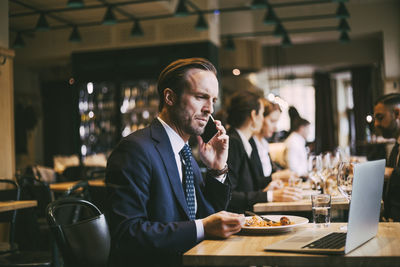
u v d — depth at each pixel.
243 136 3.52
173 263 1.81
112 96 9.38
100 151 9.34
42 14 7.68
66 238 1.73
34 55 9.55
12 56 5.06
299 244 1.57
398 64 10.50
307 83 17.08
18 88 10.96
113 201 1.80
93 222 1.78
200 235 1.74
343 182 2.26
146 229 1.73
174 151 1.99
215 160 2.15
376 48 12.78
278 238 1.75
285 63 13.34
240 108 3.51
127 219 1.75
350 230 1.46
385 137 3.54
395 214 2.87
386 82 10.55
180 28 8.90
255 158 3.57
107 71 9.19
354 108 14.38
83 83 9.33
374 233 1.71
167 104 1.98
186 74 1.95
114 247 1.75
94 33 9.25
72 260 1.73
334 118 16.33
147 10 8.61
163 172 1.89
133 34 8.33
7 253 3.34
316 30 10.79
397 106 3.44
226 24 11.13
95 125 9.38
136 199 1.80
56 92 12.36
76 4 6.30
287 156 5.10
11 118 5.03
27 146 11.04
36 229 4.51
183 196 1.93
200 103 1.95
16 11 8.19
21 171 6.77
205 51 8.80
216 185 2.11
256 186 3.43
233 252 1.52
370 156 4.71
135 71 9.07
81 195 3.68
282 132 8.62
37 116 11.52
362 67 14.38
